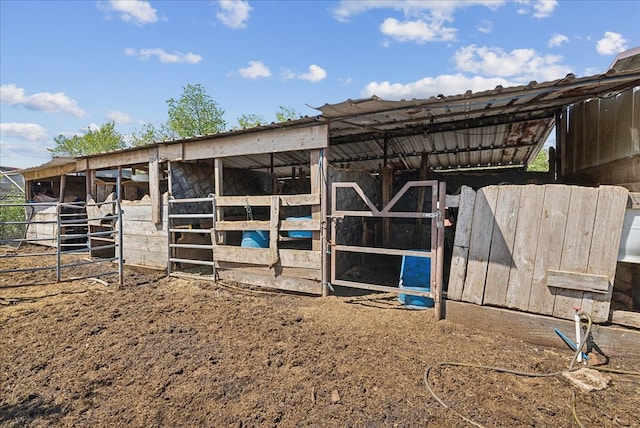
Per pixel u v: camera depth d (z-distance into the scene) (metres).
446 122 5.73
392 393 2.60
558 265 3.36
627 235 3.14
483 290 3.71
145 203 6.74
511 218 3.59
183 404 2.53
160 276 6.38
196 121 21.39
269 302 4.78
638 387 2.66
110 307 4.65
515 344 3.39
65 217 9.95
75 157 8.11
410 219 8.44
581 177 4.96
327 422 2.31
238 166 9.00
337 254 5.56
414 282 4.48
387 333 3.64
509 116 5.69
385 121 5.21
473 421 2.28
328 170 4.89
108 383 2.82
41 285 5.73
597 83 3.45
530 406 2.44
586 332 3.04
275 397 2.59
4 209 12.51
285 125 4.96
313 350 3.31
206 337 3.65
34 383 2.82
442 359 3.09
